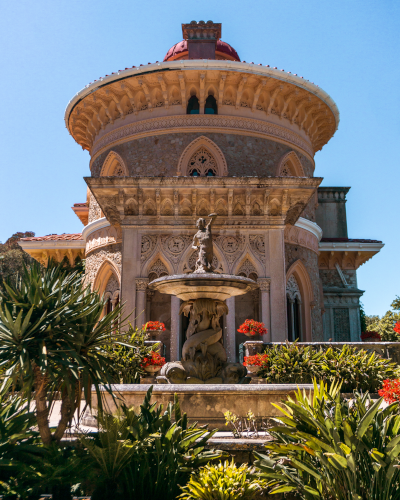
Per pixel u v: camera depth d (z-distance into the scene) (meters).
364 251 26.31
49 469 5.69
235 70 19.44
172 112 20.48
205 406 7.86
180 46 26.17
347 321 26.42
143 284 17.17
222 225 17.62
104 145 21.98
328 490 5.21
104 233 20.95
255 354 13.03
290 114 21.91
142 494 5.80
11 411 6.71
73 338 6.14
